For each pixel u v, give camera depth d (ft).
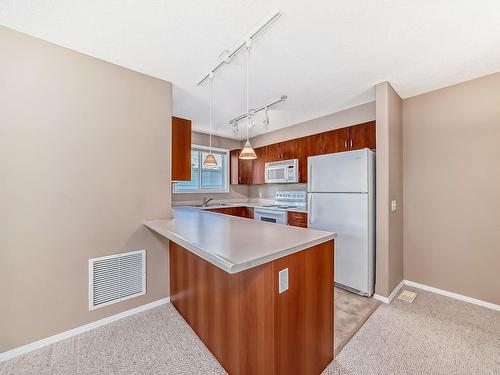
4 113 4.99
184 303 6.55
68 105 5.76
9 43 5.05
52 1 4.28
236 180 16.01
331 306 4.95
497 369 4.68
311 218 9.46
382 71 7.00
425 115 8.39
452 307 7.13
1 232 4.97
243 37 5.40
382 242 7.63
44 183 5.45
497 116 6.97
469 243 7.46
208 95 8.86
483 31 5.14
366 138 9.62
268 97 9.09
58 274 5.63
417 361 4.92
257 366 3.87
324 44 5.67
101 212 6.26
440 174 8.04
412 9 4.51
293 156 12.90
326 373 4.65
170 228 5.67
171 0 4.29
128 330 6.05
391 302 7.48
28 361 4.95
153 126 7.23
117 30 5.12
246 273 4.10
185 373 4.67
